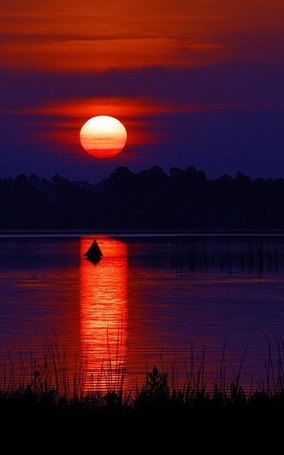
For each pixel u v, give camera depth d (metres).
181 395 31.94
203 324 73.38
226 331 68.50
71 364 50.53
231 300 95.88
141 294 104.94
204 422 27.98
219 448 25.83
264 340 63.03
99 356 54.78
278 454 25.39
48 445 26.00
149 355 55.53
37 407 30.00
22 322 74.75
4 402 30.64
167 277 134.62
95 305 91.12
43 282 125.62
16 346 59.72
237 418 28.56
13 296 102.19
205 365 50.72
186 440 26.44
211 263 171.00
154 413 29.12
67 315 80.88
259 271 147.75
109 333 67.50
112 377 45.34
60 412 29.38
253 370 48.41
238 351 57.09
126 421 28.30
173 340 63.19
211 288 113.38
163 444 26.09
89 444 26.08
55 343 61.53
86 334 66.75
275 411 29.42
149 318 78.31
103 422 28.16
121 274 142.12
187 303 92.75
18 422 28.06
